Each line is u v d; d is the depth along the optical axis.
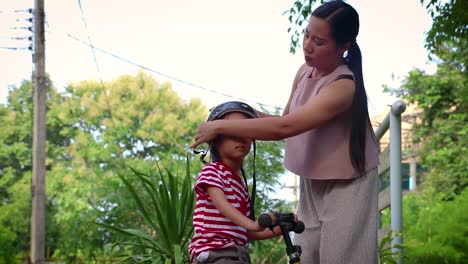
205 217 3.52
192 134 39.00
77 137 36.88
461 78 25.33
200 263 3.51
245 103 3.73
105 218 12.78
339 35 3.70
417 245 5.33
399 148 5.32
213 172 3.53
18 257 17.59
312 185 3.94
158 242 6.28
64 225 31.53
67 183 34.12
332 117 3.65
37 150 20.83
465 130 24.86
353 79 3.72
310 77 3.98
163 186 6.23
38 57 20.91
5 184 35.44
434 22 11.51
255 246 10.37
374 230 3.78
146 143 38.91
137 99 40.62
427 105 26.39
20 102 38.84
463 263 8.77
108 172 34.00
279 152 11.36
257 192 11.32
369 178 3.80
